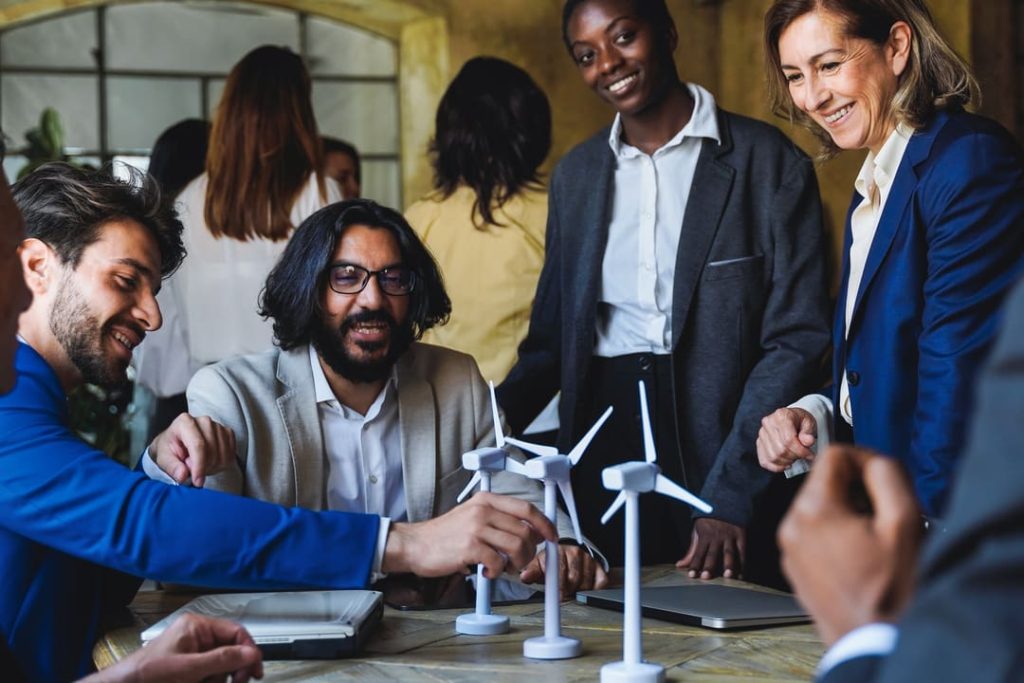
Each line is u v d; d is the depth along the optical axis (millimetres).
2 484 1558
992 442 418
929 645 419
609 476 1245
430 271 2078
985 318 1872
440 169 2998
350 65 6812
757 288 2582
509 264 2910
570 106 6672
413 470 2051
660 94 2633
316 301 1988
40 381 1638
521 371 2787
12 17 6340
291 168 3092
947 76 1967
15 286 1105
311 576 1567
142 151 6594
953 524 425
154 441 1792
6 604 1562
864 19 1967
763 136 2650
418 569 1565
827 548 598
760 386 2492
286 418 1998
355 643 1398
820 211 2645
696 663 1346
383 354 2010
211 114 6664
